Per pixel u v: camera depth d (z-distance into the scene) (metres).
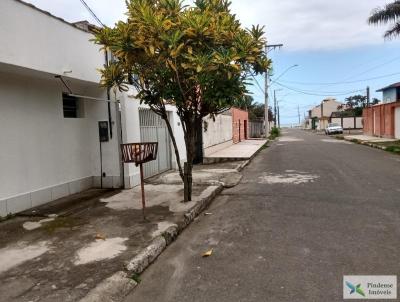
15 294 3.93
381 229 5.92
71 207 7.59
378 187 9.32
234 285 4.14
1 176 6.90
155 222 6.32
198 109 7.71
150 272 4.63
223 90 6.72
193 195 8.45
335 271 4.39
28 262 4.76
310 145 26.78
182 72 6.80
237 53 6.68
